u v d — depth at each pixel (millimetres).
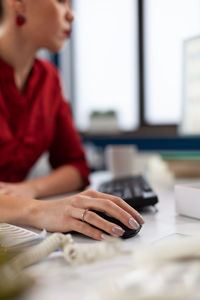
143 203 635
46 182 1008
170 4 2463
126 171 1282
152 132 2553
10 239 417
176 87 2482
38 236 440
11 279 262
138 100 2623
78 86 2963
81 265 356
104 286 261
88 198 522
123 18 2695
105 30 2793
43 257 377
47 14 1008
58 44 1074
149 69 2588
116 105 2770
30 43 1089
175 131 2473
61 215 520
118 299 237
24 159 1163
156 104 2574
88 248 373
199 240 306
